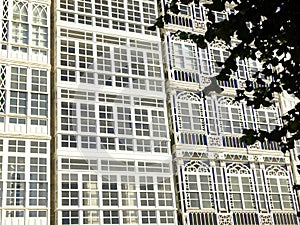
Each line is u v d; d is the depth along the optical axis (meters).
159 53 31.78
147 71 30.91
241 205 30.34
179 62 32.50
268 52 6.56
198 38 6.36
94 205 25.94
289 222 31.52
